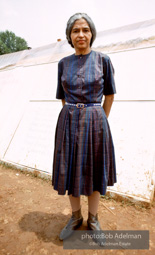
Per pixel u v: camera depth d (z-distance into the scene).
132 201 1.83
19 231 1.49
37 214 1.72
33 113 3.20
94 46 3.39
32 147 2.78
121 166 2.06
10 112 3.52
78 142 1.21
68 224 1.46
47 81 3.57
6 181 2.38
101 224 1.57
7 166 2.79
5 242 1.37
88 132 1.22
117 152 2.16
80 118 1.21
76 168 1.22
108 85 1.29
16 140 3.01
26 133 3.00
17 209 1.79
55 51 4.01
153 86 2.42
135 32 3.04
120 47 3.11
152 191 1.83
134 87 2.54
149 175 1.90
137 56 2.83
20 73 4.23
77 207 1.45
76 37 1.19
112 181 1.36
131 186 1.91
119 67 2.84
